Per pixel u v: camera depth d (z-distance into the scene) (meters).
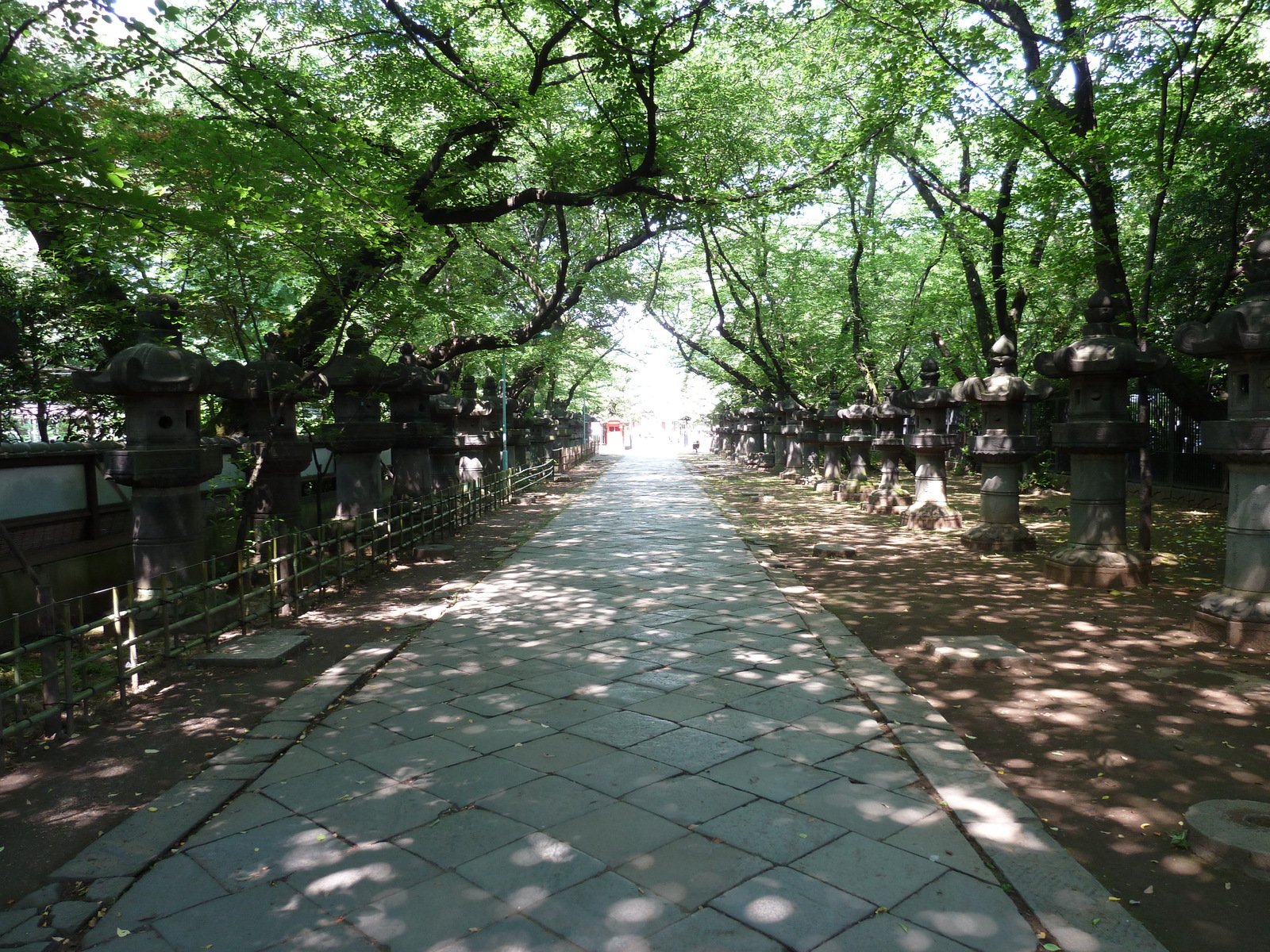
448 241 12.40
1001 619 7.02
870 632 6.66
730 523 14.49
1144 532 9.58
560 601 8.02
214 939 2.70
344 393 10.40
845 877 3.00
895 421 16.44
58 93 4.55
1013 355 10.88
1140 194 13.78
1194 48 9.88
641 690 5.20
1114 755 4.07
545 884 2.98
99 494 7.85
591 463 37.53
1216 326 5.87
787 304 22.89
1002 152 12.04
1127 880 3.02
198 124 6.38
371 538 9.52
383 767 4.05
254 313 8.92
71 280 9.16
